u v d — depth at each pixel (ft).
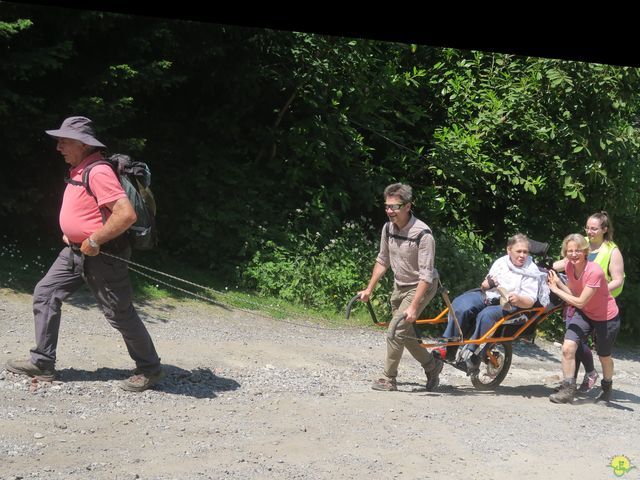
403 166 39.83
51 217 32.19
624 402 25.67
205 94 36.68
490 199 41.78
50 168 31.32
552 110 38.65
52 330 19.72
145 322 27.17
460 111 40.52
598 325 24.52
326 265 34.37
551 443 19.47
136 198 19.31
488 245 42.16
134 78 29.96
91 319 26.27
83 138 18.80
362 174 38.78
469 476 16.56
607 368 25.09
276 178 37.91
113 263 19.29
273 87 36.96
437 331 34.22
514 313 24.41
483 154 39.11
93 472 14.88
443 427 19.85
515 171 38.37
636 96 40.22
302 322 31.48
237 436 17.63
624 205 38.93
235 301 31.78
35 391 19.01
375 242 36.73
